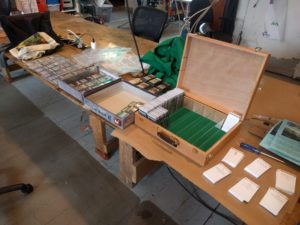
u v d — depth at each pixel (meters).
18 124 2.13
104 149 1.71
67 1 3.85
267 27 3.22
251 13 3.27
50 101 2.46
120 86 1.32
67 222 1.38
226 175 0.81
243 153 0.90
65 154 1.84
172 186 1.61
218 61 0.98
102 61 1.61
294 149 0.87
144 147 0.95
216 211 1.47
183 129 1.05
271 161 0.87
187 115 1.14
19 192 1.52
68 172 1.69
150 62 1.41
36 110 2.32
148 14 2.22
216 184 0.78
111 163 1.76
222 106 1.04
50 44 1.72
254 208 0.71
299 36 3.02
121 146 1.35
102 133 1.61
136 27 2.31
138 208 1.47
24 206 1.45
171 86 1.29
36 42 1.69
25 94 2.55
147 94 1.22
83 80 1.33
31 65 1.54
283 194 0.75
